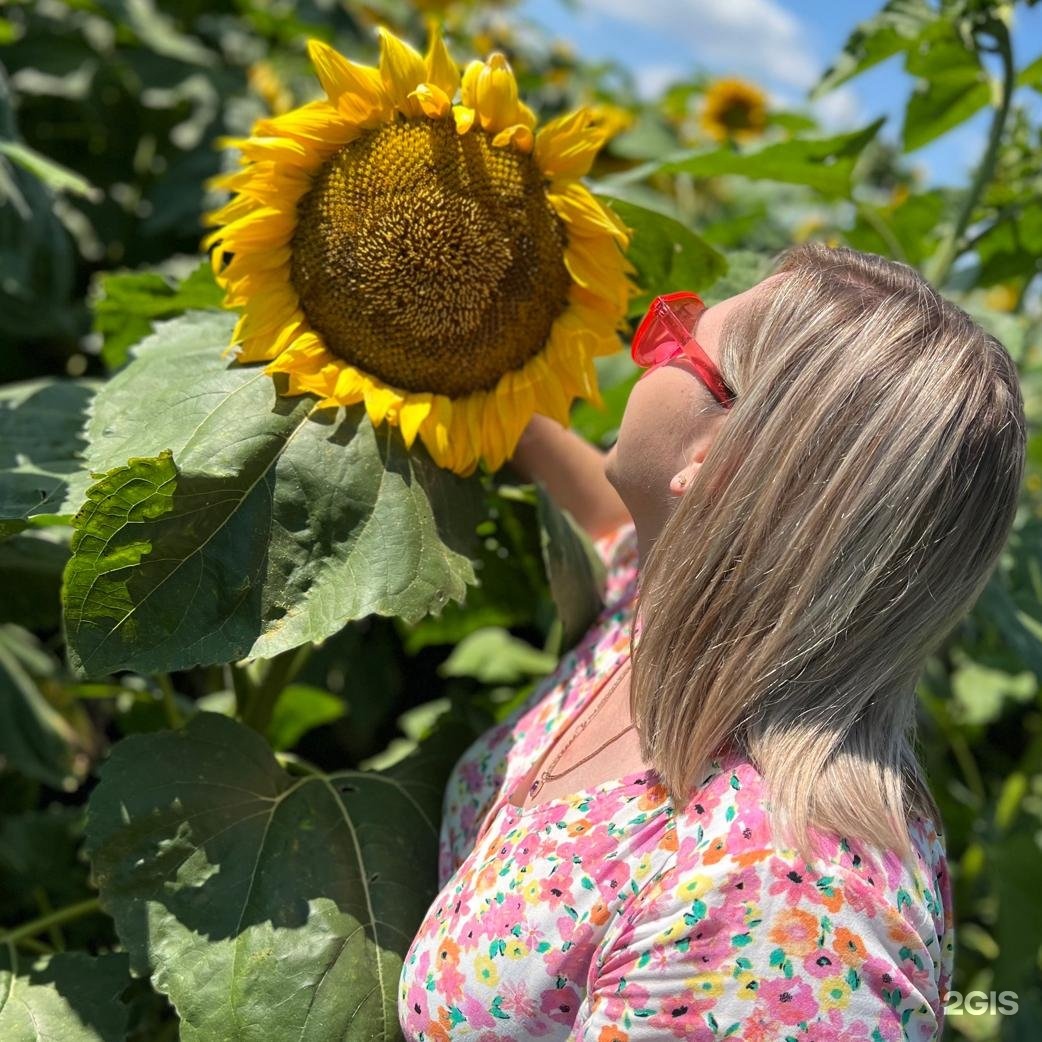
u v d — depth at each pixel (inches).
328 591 57.8
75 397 73.2
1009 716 175.6
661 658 52.0
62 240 101.8
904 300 51.7
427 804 68.1
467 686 147.2
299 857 61.5
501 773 63.6
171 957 56.9
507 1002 51.9
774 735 49.3
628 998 47.3
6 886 98.2
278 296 61.4
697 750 49.8
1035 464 126.8
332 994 57.1
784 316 52.2
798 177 93.4
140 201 135.4
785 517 49.6
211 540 56.4
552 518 69.5
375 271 59.6
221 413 59.7
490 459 64.6
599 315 64.0
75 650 53.7
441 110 58.8
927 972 47.2
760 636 49.7
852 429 49.2
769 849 46.6
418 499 60.7
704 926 46.3
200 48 145.6
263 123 58.3
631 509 59.5
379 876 62.4
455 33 173.5
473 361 62.3
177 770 62.1
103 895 58.1
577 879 51.0
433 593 58.6
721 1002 45.7
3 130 85.7
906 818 51.6
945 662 157.8
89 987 61.9
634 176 91.2
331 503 59.1
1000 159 93.5
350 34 166.4
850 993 45.4
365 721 136.2
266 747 65.7
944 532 49.6
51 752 98.9
